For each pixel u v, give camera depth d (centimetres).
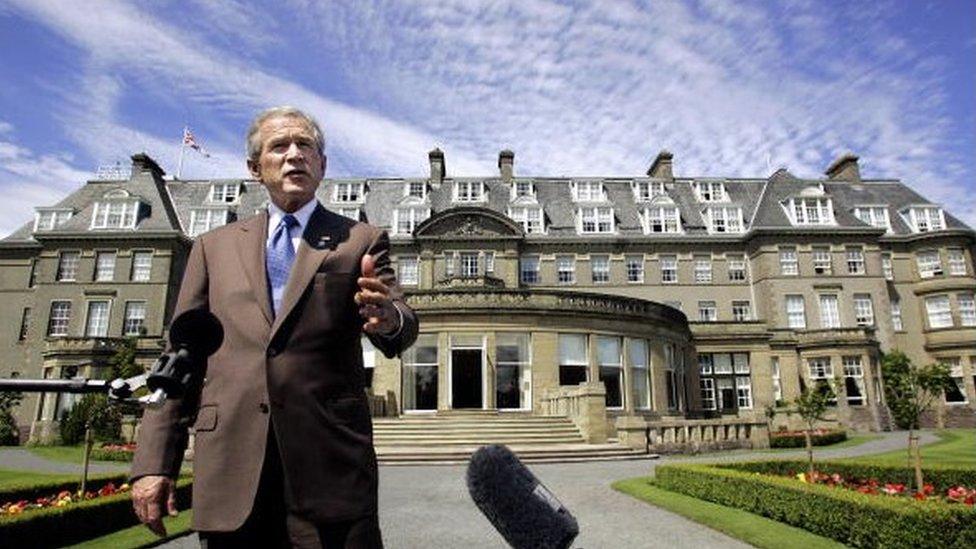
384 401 2514
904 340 4394
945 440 2600
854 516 750
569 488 1302
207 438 222
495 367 2602
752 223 4441
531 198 4500
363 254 257
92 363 3609
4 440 3388
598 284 4300
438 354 2598
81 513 802
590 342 2723
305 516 213
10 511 790
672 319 3127
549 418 2339
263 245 260
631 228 4503
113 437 2700
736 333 3588
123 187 4347
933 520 665
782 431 2723
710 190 4750
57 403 3347
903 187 4934
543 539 154
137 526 905
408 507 1110
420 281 4069
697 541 817
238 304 241
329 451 224
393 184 4659
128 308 3925
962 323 4272
